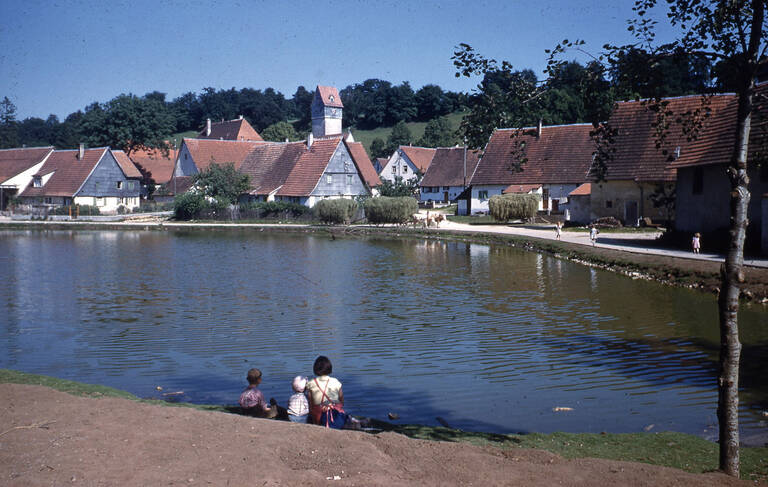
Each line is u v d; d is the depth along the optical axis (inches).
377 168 5054.1
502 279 1167.6
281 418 405.4
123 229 2635.3
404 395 510.9
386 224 2674.7
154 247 1843.0
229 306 908.6
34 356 635.5
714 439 410.6
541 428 436.1
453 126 6688.0
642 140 2149.4
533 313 845.8
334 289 1064.8
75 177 3462.1
